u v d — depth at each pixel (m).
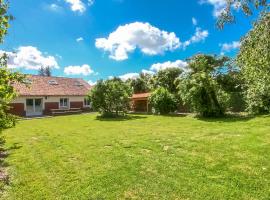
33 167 7.34
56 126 18.19
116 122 19.80
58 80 36.91
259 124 14.49
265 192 5.22
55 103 33.12
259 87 9.00
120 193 5.43
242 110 25.45
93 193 5.47
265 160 7.20
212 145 9.38
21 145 10.82
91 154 8.71
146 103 32.84
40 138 12.77
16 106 29.02
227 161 7.29
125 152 8.85
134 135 12.64
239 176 6.10
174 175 6.34
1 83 4.53
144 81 43.88
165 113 26.97
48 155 8.77
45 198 5.30
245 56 7.28
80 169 7.06
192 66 26.28
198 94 21.27
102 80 25.27
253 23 6.53
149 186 5.73
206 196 5.15
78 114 30.66
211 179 6.00
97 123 19.44
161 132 13.47
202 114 21.61
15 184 6.04
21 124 20.11
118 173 6.61
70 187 5.80
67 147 10.07
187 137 11.45
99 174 6.58
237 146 8.97
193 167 6.91
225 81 29.28
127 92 26.06
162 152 8.71
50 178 6.41
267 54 6.43
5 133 14.80
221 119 19.22
